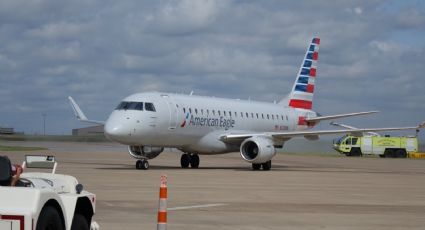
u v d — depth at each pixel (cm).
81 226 1192
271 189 2839
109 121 4178
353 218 1894
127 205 2100
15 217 971
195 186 2908
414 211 2102
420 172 4725
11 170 1088
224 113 4850
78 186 1184
